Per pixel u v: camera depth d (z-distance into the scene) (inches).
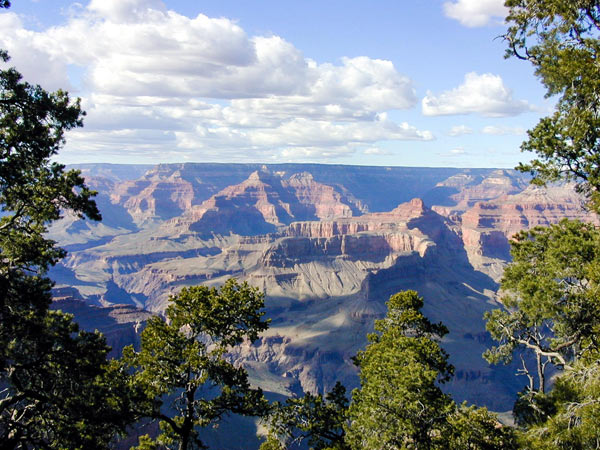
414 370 1250.0
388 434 1218.0
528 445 1032.2
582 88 948.6
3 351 917.8
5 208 1005.8
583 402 978.1
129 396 1155.9
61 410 994.1
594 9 969.5
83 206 1044.5
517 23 1087.6
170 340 1239.5
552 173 1157.7
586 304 1127.0
